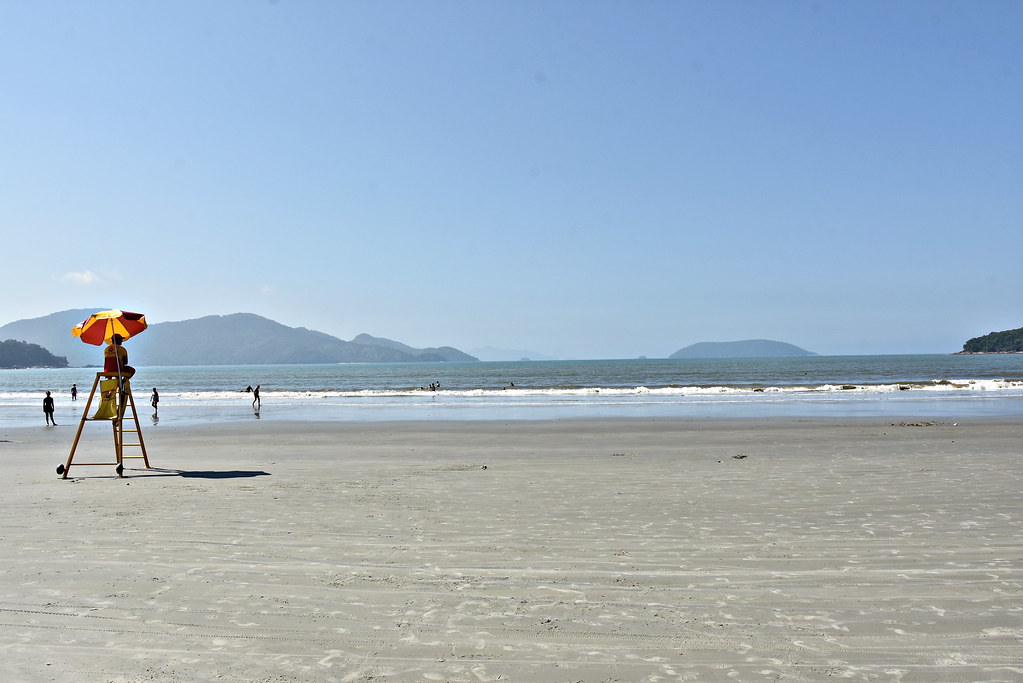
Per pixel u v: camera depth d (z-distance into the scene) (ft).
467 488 34.86
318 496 32.45
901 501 30.19
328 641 14.96
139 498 32.17
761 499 31.04
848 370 380.58
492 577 19.31
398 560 21.07
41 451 60.64
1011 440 59.11
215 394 185.37
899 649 14.32
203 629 15.65
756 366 529.04
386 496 32.37
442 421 92.17
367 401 148.36
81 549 22.47
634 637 15.07
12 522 26.86
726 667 13.55
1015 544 22.40
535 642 14.84
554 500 31.14
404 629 15.58
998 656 13.93
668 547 22.45
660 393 157.07
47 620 16.26
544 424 84.58
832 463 44.34
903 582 18.61
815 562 20.52
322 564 20.61
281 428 82.94
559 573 19.67
